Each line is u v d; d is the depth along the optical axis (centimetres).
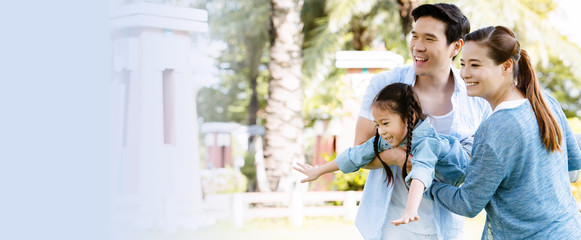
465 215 236
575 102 1424
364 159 269
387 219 274
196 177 590
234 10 1541
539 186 226
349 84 739
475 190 228
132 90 553
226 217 683
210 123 1691
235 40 1617
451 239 276
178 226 568
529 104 229
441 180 265
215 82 1838
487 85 234
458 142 268
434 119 268
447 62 270
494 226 238
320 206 769
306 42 1441
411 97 253
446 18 262
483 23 1151
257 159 1407
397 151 258
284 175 920
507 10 1169
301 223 689
